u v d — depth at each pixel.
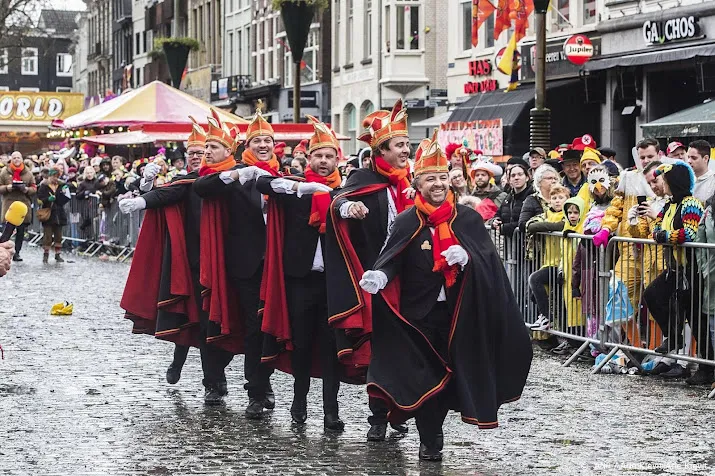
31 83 137.38
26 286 21.00
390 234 8.55
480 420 8.28
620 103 29.22
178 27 35.38
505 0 31.16
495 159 31.64
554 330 13.81
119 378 11.83
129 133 29.23
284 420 9.95
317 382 11.97
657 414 10.18
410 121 41.53
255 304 10.12
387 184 9.29
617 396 11.06
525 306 14.57
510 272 14.92
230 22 63.59
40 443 8.92
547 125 21.03
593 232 13.03
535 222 14.03
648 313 12.32
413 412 8.48
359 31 45.06
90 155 37.25
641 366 12.44
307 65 52.09
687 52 25.59
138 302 11.16
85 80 109.44
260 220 10.25
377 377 8.38
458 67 38.44
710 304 11.49
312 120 10.03
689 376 12.18
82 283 21.66
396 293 8.46
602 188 13.21
